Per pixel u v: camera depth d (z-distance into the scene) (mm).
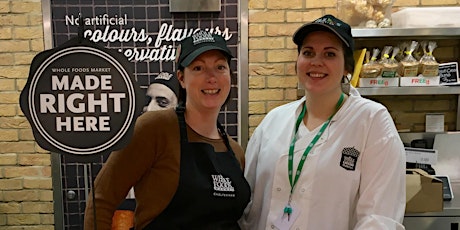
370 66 2283
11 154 2613
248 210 1631
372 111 1432
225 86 1361
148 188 1294
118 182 1267
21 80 2568
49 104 996
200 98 1328
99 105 1012
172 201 1262
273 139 1604
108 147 1025
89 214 1249
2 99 2570
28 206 2650
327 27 1376
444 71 2389
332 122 1479
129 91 1015
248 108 2627
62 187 2639
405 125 2695
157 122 1305
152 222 1276
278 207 1480
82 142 1018
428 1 2576
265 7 2562
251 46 2592
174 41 2582
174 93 2602
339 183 1390
